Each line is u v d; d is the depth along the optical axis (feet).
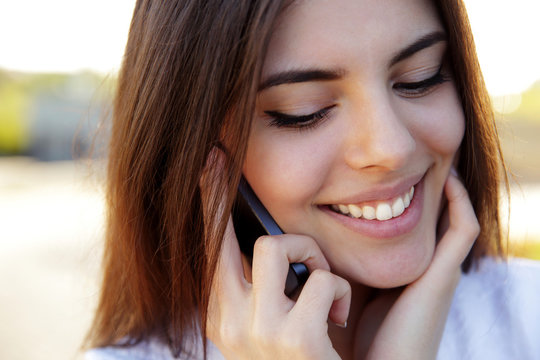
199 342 1.93
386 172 1.70
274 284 1.71
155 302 1.96
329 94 1.67
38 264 7.10
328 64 1.63
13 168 16.14
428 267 1.82
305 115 1.68
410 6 1.65
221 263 1.79
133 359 1.97
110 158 2.03
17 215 10.14
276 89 1.66
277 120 1.70
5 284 6.44
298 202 1.74
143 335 1.99
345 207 1.78
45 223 9.34
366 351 1.88
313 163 1.70
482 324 1.93
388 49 1.63
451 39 1.73
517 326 1.93
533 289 1.97
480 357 1.91
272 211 1.77
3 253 7.62
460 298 1.96
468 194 1.94
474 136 1.87
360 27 1.62
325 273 1.71
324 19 1.62
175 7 1.76
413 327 1.77
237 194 1.80
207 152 1.75
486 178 1.92
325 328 1.67
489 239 1.99
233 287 1.78
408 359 1.75
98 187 2.25
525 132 10.48
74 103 17.02
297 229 1.78
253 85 1.64
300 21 1.63
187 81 1.75
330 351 1.67
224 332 1.76
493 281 1.99
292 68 1.64
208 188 1.78
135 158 1.86
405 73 1.69
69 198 11.55
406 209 1.78
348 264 1.80
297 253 1.74
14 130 18.06
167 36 1.77
